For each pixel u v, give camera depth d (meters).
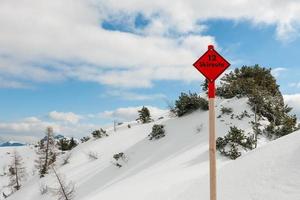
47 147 56.03
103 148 47.25
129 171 35.78
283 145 11.39
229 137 28.89
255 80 40.19
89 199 25.38
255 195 9.59
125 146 44.62
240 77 43.44
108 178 37.06
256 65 42.91
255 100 35.19
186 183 17.12
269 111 34.94
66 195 34.12
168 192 17.12
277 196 8.98
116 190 24.98
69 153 53.66
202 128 36.53
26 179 61.47
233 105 37.16
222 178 11.94
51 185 42.78
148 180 24.84
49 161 53.44
